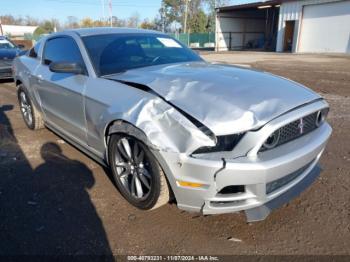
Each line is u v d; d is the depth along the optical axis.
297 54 23.44
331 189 3.18
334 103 6.71
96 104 3.03
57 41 4.20
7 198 3.17
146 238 2.54
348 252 2.34
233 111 2.31
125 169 2.92
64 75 3.71
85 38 3.71
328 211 2.83
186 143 2.25
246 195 2.34
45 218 2.83
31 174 3.65
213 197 2.30
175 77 2.85
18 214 2.89
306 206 2.91
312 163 2.83
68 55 3.82
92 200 3.10
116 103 2.78
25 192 3.27
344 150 4.12
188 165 2.25
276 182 2.47
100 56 3.47
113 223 2.74
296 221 2.71
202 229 2.64
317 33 24.89
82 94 3.23
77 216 2.85
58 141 4.68
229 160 2.19
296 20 26.17
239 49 35.81
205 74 2.96
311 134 2.67
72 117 3.62
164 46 4.04
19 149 4.41
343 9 22.78
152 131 2.39
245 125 2.25
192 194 2.34
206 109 2.35
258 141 2.22
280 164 2.27
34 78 4.44
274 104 2.44
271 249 2.39
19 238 2.58
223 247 2.43
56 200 3.11
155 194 2.59
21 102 5.36
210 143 2.22
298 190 2.67
